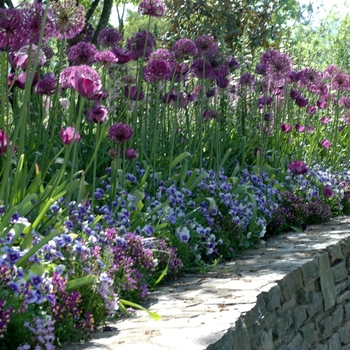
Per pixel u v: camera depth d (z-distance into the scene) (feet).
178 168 24.44
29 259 11.30
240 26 46.26
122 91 23.58
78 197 16.02
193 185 21.90
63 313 11.10
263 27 47.37
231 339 11.32
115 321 12.68
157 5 21.67
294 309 16.69
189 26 47.75
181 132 27.02
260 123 31.01
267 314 14.58
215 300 13.97
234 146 29.17
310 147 33.88
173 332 11.25
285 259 18.83
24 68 14.01
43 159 17.40
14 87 18.29
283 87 31.55
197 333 11.10
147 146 25.09
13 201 13.96
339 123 40.29
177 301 14.19
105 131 19.61
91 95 13.78
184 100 26.37
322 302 18.97
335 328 20.18
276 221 24.27
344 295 21.09
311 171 30.32
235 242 20.65
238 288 15.10
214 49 24.68
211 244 19.11
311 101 38.14
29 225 11.91
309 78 31.30
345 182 32.50
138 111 24.85
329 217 28.30
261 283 15.52
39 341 10.04
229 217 21.21
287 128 30.22
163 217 18.29
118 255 14.43
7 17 11.83
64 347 10.58
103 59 18.56
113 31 22.25
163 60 21.06
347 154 36.88
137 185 20.30
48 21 12.77
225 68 26.91
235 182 24.09
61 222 13.82
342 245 21.93
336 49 56.49
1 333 9.46
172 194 20.43
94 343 10.76
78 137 14.46
